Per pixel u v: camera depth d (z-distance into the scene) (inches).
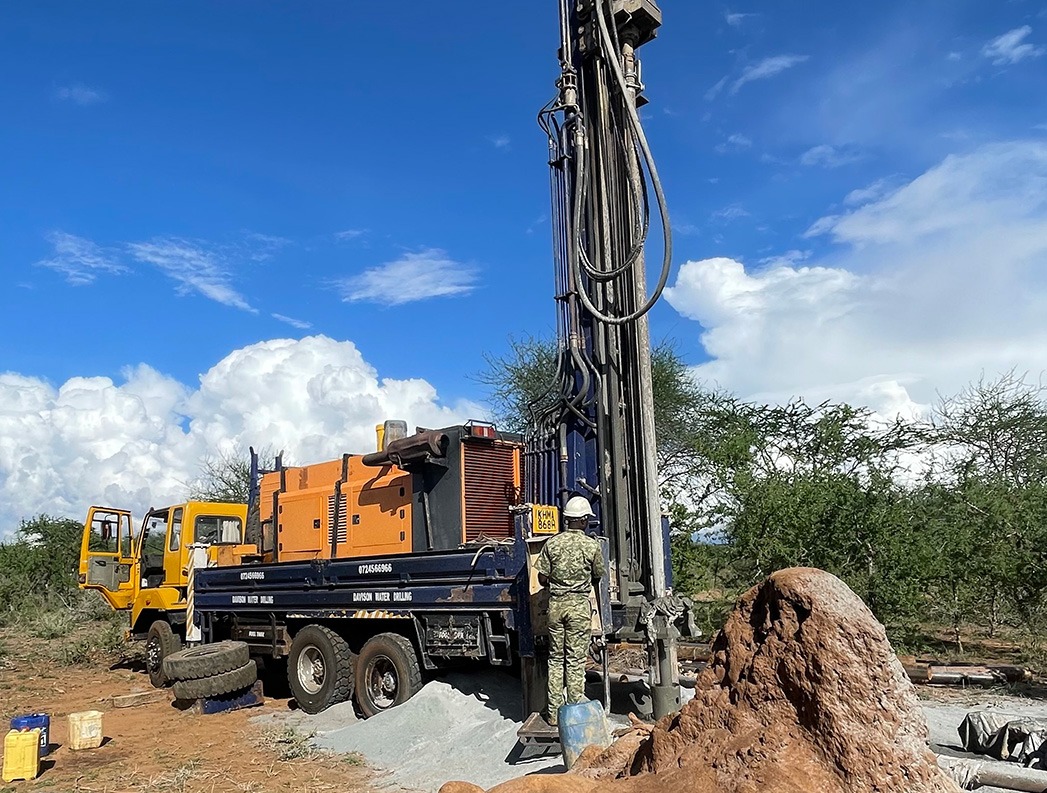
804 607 144.6
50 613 920.9
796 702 140.4
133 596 568.4
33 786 298.4
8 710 462.3
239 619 458.9
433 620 346.3
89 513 587.5
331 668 389.1
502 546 320.5
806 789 129.0
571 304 347.6
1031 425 680.4
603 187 345.7
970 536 494.9
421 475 379.9
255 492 506.3
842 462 585.6
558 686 281.6
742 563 533.6
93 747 354.3
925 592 494.9
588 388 340.8
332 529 429.7
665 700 304.7
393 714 338.3
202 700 423.2
